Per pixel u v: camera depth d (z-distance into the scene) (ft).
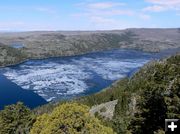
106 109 343.46
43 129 77.97
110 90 567.59
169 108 133.08
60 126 76.48
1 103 583.17
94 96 538.06
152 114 129.90
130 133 132.36
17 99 607.37
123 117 191.83
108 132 79.05
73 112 77.66
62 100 553.23
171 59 419.95
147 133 129.70
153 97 130.00
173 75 215.72
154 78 205.05
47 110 483.51
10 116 179.32
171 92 140.46
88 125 77.20
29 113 185.78
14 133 176.35
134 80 518.78
